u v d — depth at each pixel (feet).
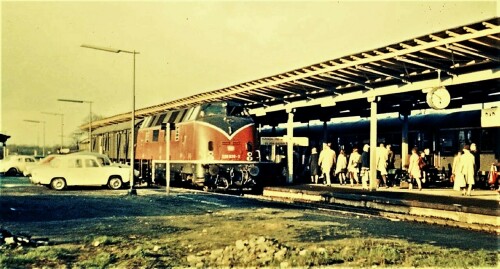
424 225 41.57
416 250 31.12
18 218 44.93
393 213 46.75
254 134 74.59
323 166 72.64
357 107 82.64
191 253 30.48
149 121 99.96
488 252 30.40
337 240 34.47
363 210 50.37
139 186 87.10
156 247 31.35
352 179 73.61
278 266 26.91
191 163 73.26
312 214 47.88
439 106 51.03
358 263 27.66
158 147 89.15
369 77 60.44
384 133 88.07
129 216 46.16
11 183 96.73
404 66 53.01
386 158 69.05
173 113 85.87
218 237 35.50
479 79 49.73
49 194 69.41
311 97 74.18
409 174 64.80
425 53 47.19
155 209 51.49
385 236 36.14
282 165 74.59
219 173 70.69
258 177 71.87
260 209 51.47
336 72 59.26
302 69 61.41
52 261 28.04
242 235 36.32
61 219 44.29
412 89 57.00
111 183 80.59
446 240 34.68
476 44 43.83
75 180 78.69
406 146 73.97
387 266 26.96
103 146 138.82
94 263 27.22
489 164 68.80
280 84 67.31
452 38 42.88
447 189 64.64
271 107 83.82
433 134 77.82
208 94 84.33
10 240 32.60
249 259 28.17
